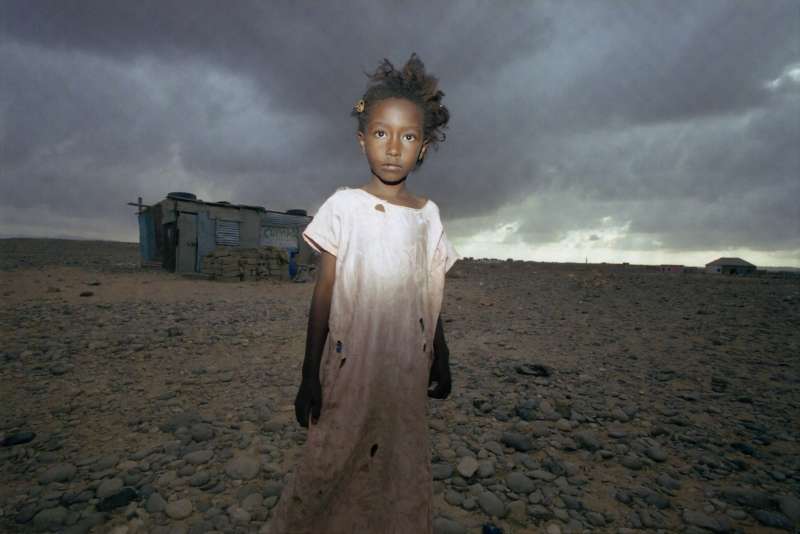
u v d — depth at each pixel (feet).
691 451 10.16
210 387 13.88
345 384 4.03
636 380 15.60
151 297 33.35
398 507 4.10
